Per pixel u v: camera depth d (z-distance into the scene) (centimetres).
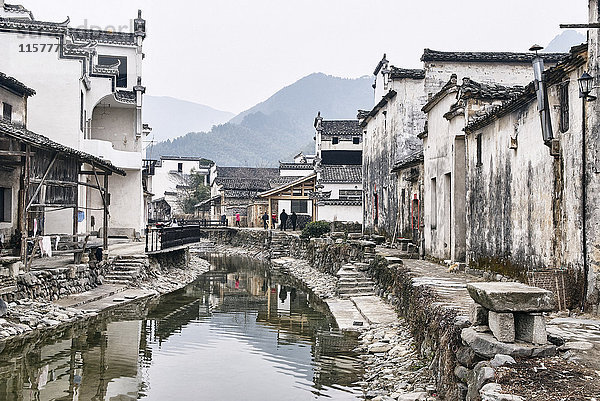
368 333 1441
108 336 1457
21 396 1000
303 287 2562
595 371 603
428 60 2673
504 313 661
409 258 2041
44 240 1734
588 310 909
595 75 895
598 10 927
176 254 3052
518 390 557
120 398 1000
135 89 3562
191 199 7469
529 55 2647
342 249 2547
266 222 4984
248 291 2427
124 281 2198
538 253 1105
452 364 777
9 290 1448
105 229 2252
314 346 1380
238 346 1396
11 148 1653
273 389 1047
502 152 1302
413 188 2306
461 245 1639
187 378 1123
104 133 3612
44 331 1416
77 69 2880
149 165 4566
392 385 986
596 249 895
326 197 4234
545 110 1017
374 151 3219
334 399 981
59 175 1934
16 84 2295
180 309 1927
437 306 998
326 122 5150
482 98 1529
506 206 1276
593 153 899
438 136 1834
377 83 3719
